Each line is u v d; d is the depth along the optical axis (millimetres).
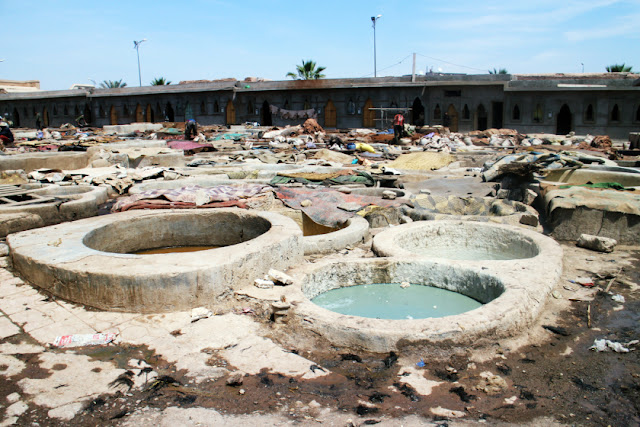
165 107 38688
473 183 12094
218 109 36719
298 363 3910
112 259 5145
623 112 27500
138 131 29766
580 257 6781
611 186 9180
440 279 5855
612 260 6629
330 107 33844
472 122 30547
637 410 3406
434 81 30875
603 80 27703
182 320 4605
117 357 3990
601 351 4215
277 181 11859
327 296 5754
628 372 3896
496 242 7273
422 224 7531
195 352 4059
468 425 3191
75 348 4137
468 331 4078
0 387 3570
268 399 3453
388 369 3869
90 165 15133
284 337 4324
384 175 12656
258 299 4902
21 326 4496
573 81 28281
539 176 10922
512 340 4324
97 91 40812
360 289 5938
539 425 3225
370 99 32625
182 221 7480
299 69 45406
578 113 28312
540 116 29047
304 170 14133
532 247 6555
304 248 6816
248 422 3195
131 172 13648
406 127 25484
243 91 35344
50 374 3740
